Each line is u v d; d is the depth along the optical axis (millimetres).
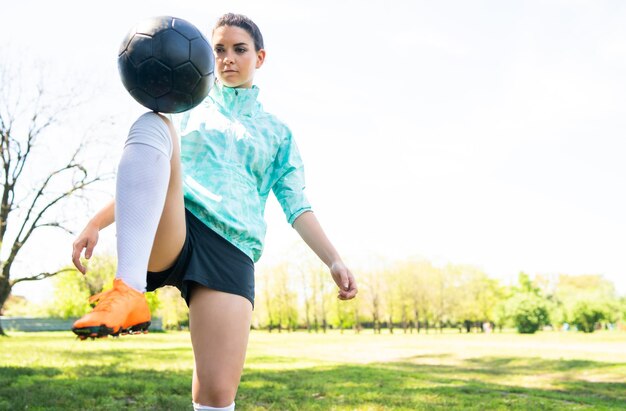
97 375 9164
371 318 62562
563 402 7195
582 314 59125
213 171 2041
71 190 25266
